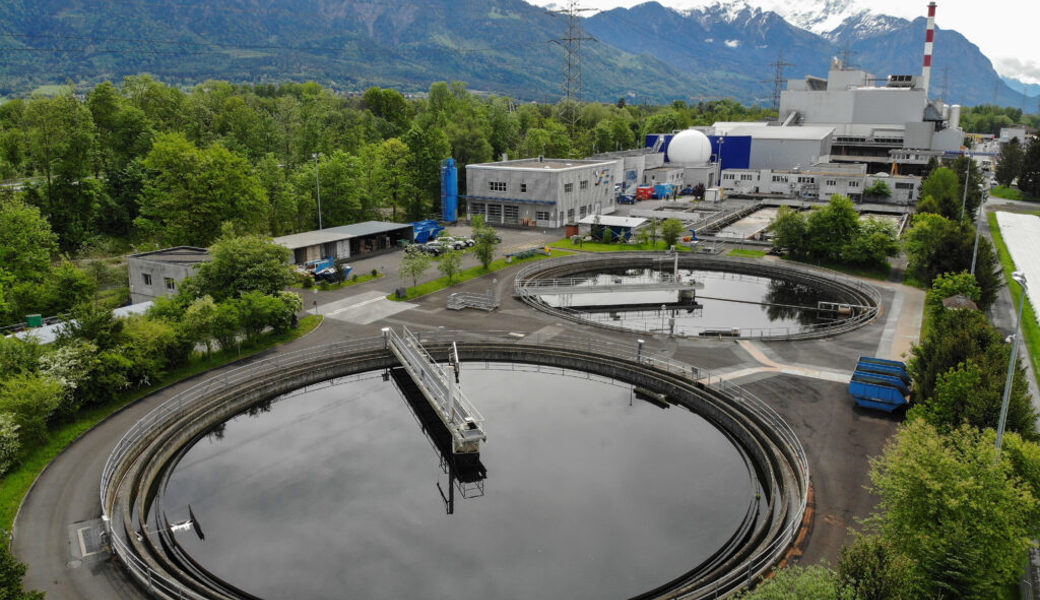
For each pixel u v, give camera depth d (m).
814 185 156.12
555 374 59.94
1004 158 184.50
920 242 88.06
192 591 30.80
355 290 79.31
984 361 39.31
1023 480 29.00
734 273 98.38
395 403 54.66
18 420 41.41
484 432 45.44
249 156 133.12
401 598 32.19
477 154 162.12
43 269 75.88
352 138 148.12
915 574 25.83
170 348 54.88
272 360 58.09
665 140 185.75
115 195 112.12
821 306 78.56
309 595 32.38
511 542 36.56
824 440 43.94
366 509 39.62
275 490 41.56
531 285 83.56
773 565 31.86
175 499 40.59
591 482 42.31
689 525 37.94
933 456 27.73
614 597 32.28
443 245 95.44
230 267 65.25
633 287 79.75
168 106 147.38
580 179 126.06
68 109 102.31
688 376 55.09
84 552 33.47
